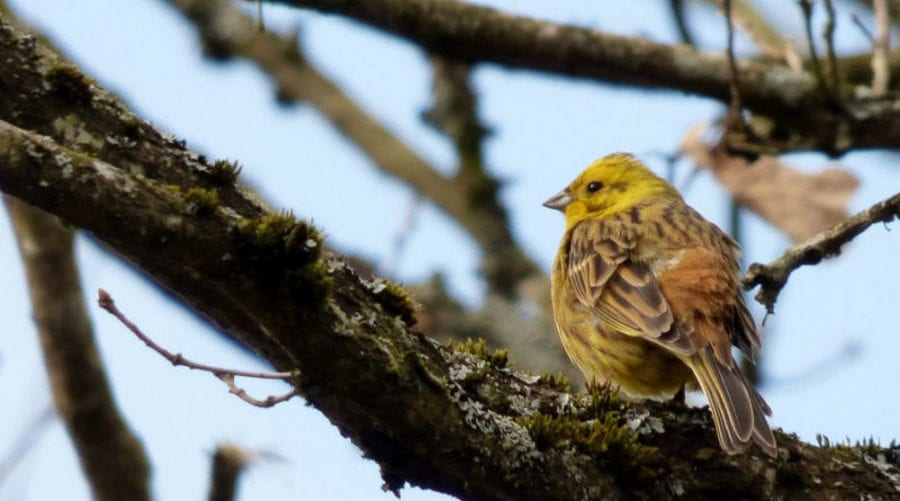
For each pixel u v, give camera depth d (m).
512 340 16.02
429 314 15.79
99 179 6.68
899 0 15.48
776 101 13.27
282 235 6.93
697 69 13.45
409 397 7.42
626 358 10.88
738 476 8.57
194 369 7.72
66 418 10.34
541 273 16.91
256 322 7.43
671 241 11.23
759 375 12.78
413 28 13.58
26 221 10.45
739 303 10.66
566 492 7.95
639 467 8.24
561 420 8.23
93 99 7.72
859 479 8.78
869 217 9.45
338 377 7.30
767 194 13.03
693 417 8.89
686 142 13.43
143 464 10.55
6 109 7.60
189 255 6.86
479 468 7.72
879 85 13.16
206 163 7.80
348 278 7.55
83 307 10.47
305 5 13.55
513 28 13.55
